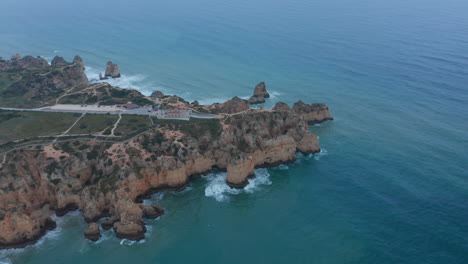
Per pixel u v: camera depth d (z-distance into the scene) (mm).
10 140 113500
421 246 88688
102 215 98875
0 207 91812
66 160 105500
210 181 115188
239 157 111312
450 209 100312
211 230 96000
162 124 124000
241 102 139000
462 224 94938
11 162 102562
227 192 110750
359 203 104875
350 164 123312
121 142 113938
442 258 84875
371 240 91312
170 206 104438
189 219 99812
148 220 99188
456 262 83562
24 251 89062
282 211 102875
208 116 130750
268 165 123062
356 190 110438
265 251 89125
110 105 139375
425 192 107562
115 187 100125
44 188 102188
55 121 126750
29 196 100000
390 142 135250
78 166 105250
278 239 92812
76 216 99500
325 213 101562
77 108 136500
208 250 89625
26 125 123438
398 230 94062
